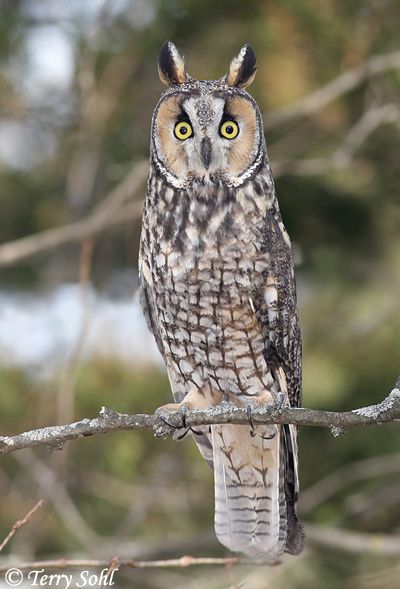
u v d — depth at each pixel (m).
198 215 9.73
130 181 14.59
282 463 10.25
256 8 14.33
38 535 14.33
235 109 9.91
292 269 10.08
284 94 14.40
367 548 13.20
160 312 10.09
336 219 15.59
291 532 10.24
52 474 13.85
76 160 15.89
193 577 14.67
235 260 9.71
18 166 16.59
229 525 10.32
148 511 14.79
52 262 17.19
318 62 14.52
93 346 14.25
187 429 8.91
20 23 15.51
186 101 9.89
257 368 10.09
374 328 14.79
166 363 10.51
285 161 14.52
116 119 15.19
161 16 14.67
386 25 14.33
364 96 14.97
